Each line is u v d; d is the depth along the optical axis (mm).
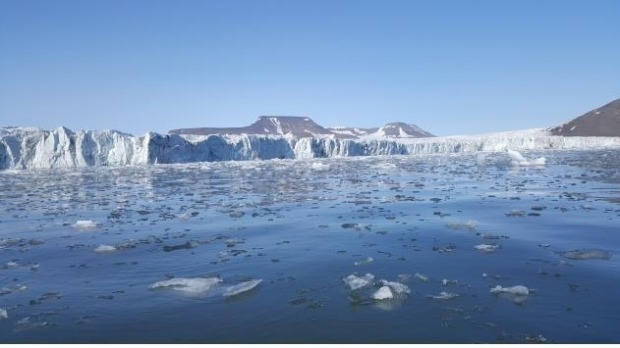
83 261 10773
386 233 12750
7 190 27203
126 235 13523
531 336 6348
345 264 9891
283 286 8648
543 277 8758
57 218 16875
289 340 6457
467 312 7254
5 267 10383
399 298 7867
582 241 11320
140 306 7867
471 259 10023
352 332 6676
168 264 10328
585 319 6879
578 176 27578
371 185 25812
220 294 8336
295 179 31141
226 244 12008
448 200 18891
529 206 16812
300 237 12562
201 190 25422
